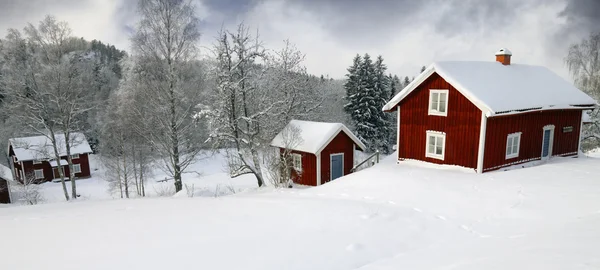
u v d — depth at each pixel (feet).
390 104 64.90
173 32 77.61
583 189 39.27
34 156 120.16
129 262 21.15
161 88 78.23
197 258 21.71
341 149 70.08
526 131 58.85
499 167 55.67
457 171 54.80
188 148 91.35
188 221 30.19
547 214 31.42
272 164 69.41
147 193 94.58
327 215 31.30
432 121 59.36
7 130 127.13
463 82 54.70
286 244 24.21
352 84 149.59
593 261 15.57
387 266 20.22
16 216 35.12
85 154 136.87
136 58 81.25
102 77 174.19
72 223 30.53
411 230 27.94
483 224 29.94
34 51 83.30
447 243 24.81
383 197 42.09
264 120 73.61
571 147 67.41
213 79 73.41
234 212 33.37
